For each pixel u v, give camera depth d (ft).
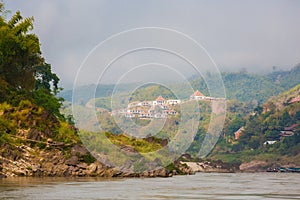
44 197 99.81
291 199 107.04
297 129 555.69
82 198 100.01
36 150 159.63
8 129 159.74
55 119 175.42
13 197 98.73
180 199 103.76
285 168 489.26
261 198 108.58
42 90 216.54
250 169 504.43
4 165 151.64
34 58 206.49
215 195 114.01
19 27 195.31
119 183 140.87
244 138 568.82
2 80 185.88
